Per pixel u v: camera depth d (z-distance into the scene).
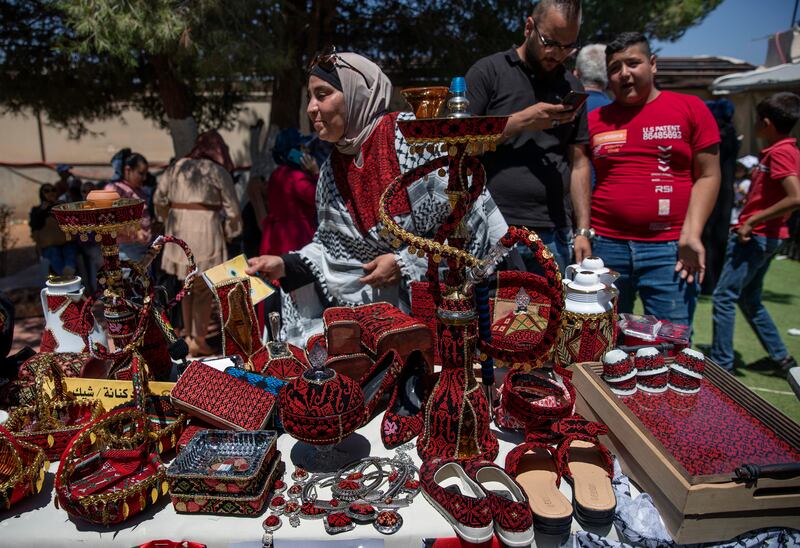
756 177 3.70
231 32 4.41
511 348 1.62
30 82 5.57
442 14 5.73
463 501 1.15
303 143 3.42
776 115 3.55
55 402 1.52
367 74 1.90
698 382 1.50
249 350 1.82
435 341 1.77
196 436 1.33
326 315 1.72
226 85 5.70
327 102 1.86
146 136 12.43
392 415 1.47
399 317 1.68
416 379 1.60
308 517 1.21
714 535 1.12
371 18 6.00
